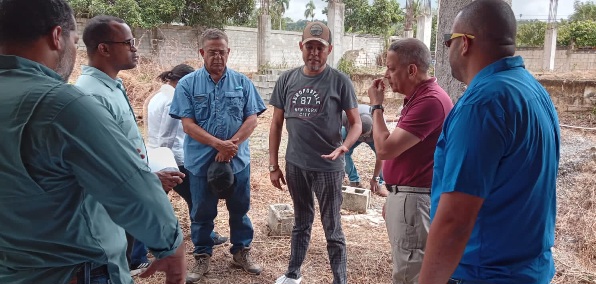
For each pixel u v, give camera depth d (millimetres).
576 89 11555
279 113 3445
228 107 3447
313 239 4398
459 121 1509
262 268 3752
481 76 1597
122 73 11492
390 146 2402
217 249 4121
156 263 1535
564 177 5902
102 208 1480
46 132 1242
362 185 6129
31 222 1307
